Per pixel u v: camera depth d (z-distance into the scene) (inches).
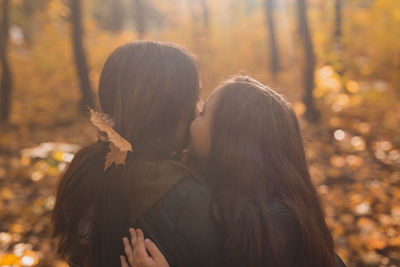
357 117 271.1
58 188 47.9
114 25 852.0
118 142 40.0
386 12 458.6
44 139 282.5
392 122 252.5
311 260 43.2
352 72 376.2
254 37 559.8
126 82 45.4
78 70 351.9
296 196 44.1
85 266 46.5
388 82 349.7
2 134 293.7
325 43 390.3
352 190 174.1
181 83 46.0
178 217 40.8
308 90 274.7
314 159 210.8
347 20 489.1
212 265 40.3
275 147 44.3
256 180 42.6
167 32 636.7
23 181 195.9
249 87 45.9
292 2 626.8
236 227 40.1
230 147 43.5
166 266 39.8
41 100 381.7
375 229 141.9
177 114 46.5
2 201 173.3
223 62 458.0
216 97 46.2
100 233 43.8
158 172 42.7
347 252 128.4
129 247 41.5
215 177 44.8
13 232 147.2
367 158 209.5
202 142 46.2
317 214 47.7
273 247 40.4
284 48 511.2
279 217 41.8
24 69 465.4
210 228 40.6
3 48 327.0
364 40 442.3
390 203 160.4
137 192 42.4
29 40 604.4
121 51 47.0
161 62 45.6
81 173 45.7
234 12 674.8
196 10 671.8
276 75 423.5
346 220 146.9
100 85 48.0
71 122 328.5
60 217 48.0
